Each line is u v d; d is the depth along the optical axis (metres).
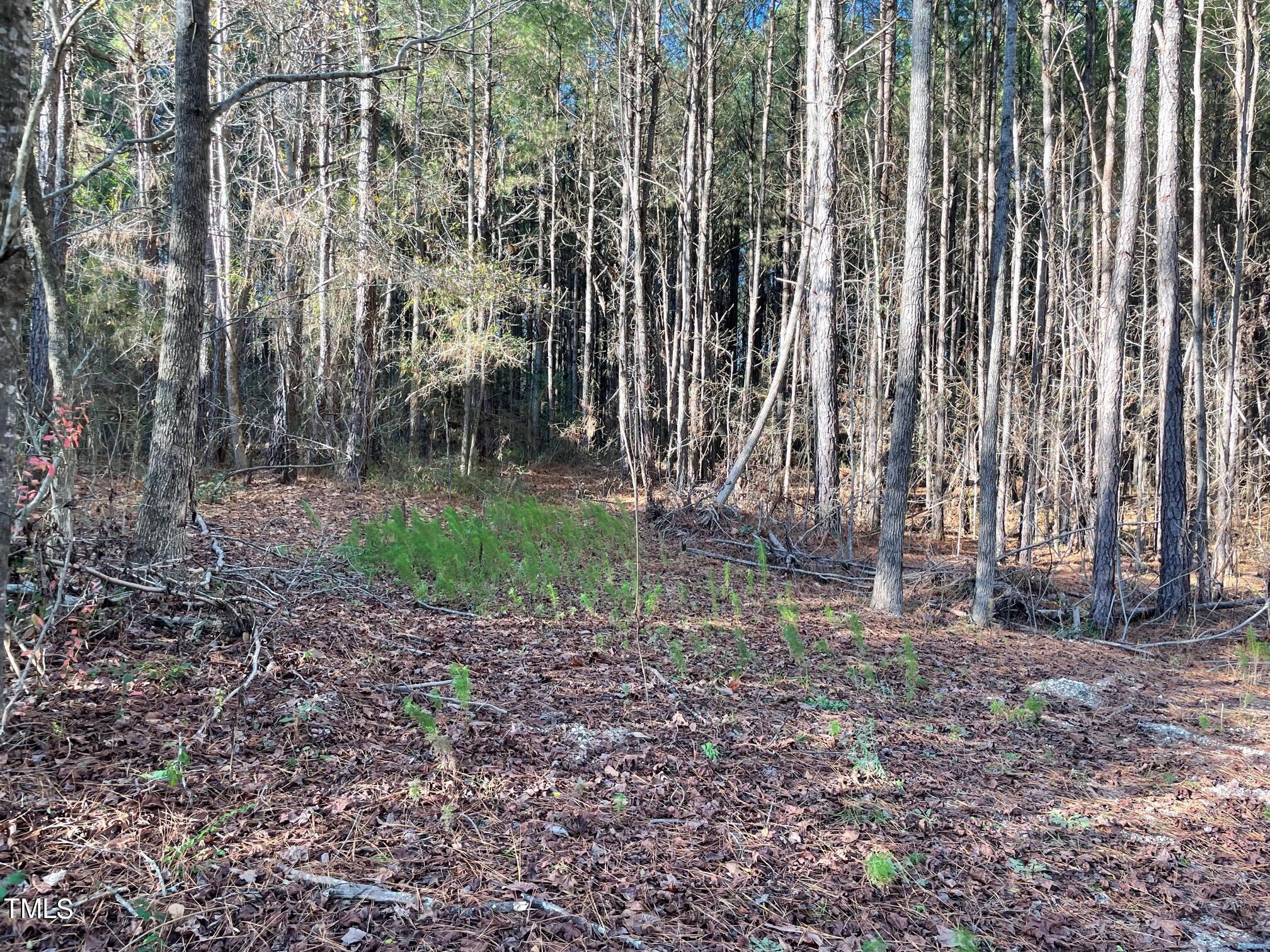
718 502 15.37
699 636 7.78
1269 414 17.59
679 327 20.45
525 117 23.55
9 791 3.35
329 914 2.90
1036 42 19.30
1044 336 16.92
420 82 17.86
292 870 3.12
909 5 22.95
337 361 17.83
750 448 15.62
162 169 14.03
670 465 18.81
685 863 3.57
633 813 3.99
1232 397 13.33
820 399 15.36
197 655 5.25
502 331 19.61
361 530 9.60
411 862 3.30
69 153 12.25
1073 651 9.30
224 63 13.52
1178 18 10.00
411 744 4.48
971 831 4.22
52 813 3.26
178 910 2.81
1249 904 3.77
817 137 15.75
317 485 15.81
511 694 5.54
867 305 19.05
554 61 23.14
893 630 9.30
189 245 6.48
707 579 11.36
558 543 11.15
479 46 18.92
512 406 28.23
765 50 22.70
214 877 3.03
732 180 28.22
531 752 4.57
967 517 19.62
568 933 2.94
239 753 4.05
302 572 7.79
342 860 3.26
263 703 4.69
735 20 20.59
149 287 14.68
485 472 19.17
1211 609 11.88
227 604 5.91
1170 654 9.57
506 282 16.83
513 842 3.56
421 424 22.17
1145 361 18.16
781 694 6.27
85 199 13.23
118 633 5.26
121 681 4.64
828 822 4.14
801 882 3.53
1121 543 13.27
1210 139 19.34
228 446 17.61
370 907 2.96
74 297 13.42
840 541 14.80
